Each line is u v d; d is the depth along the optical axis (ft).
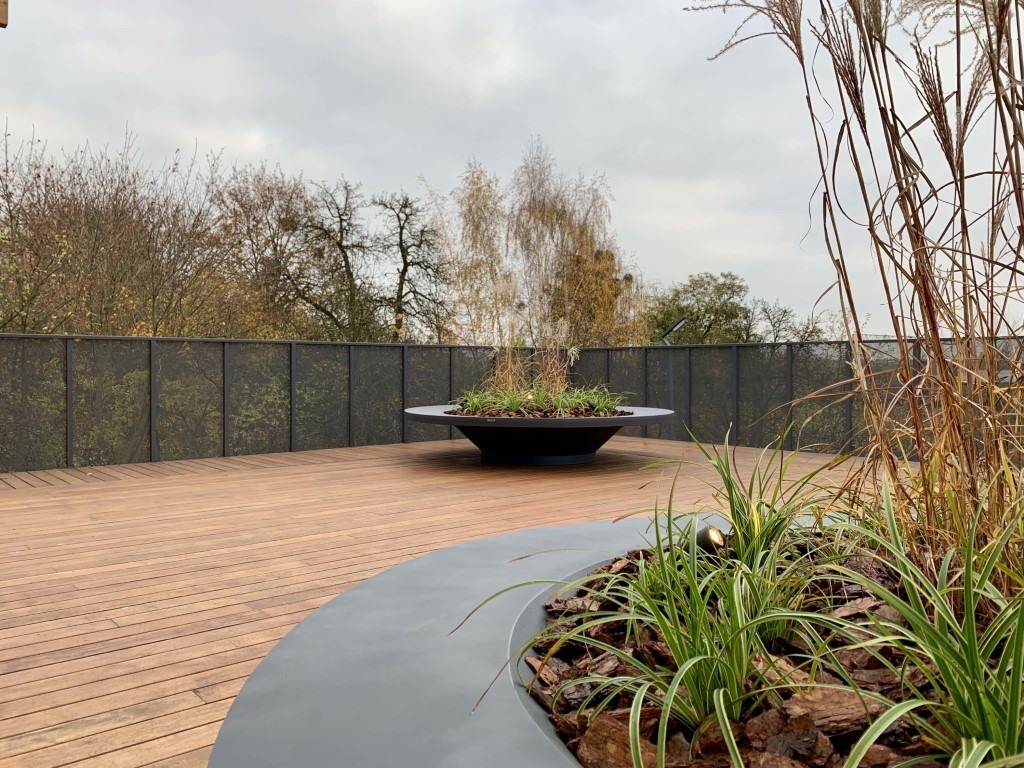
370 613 4.24
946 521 3.83
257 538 12.03
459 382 29.86
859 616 3.74
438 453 24.81
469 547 5.73
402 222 46.80
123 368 22.56
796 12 3.52
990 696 2.24
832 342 23.93
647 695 2.95
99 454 22.18
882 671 3.19
